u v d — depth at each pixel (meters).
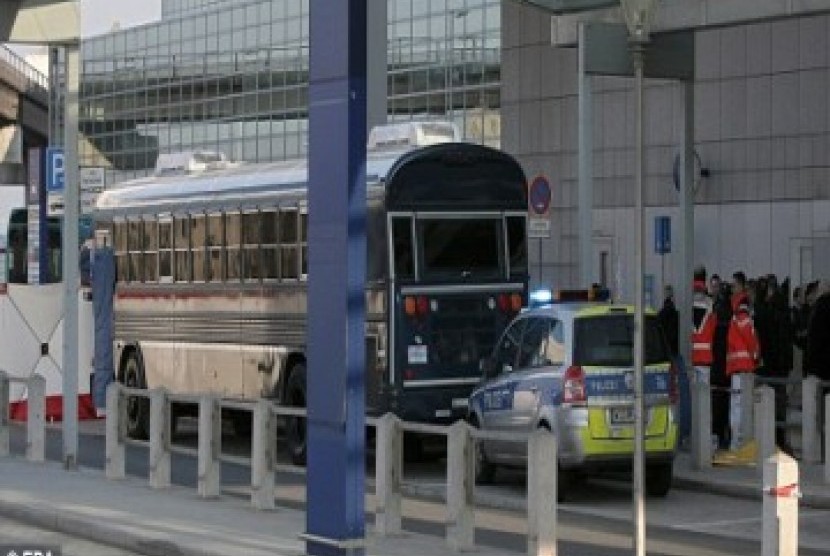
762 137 48.31
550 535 16.78
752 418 28.25
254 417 21.72
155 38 123.62
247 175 30.30
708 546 19.86
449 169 27.09
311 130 15.95
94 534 19.98
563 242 56.16
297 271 28.11
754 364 28.59
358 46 15.49
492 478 25.53
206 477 22.92
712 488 25.19
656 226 46.81
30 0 26.64
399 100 83.38
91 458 30.47
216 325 30.72
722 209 49.53
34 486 24.47
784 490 14.71
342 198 15.49
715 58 49.78
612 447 23.47
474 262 27.30
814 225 46.62
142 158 125.50
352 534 15.49
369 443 30.73
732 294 29.50
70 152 26.94
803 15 27.28
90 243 41.03
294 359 28.28
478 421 25.33
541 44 57.19
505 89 58.94
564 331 23.72
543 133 57.12
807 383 28.06
